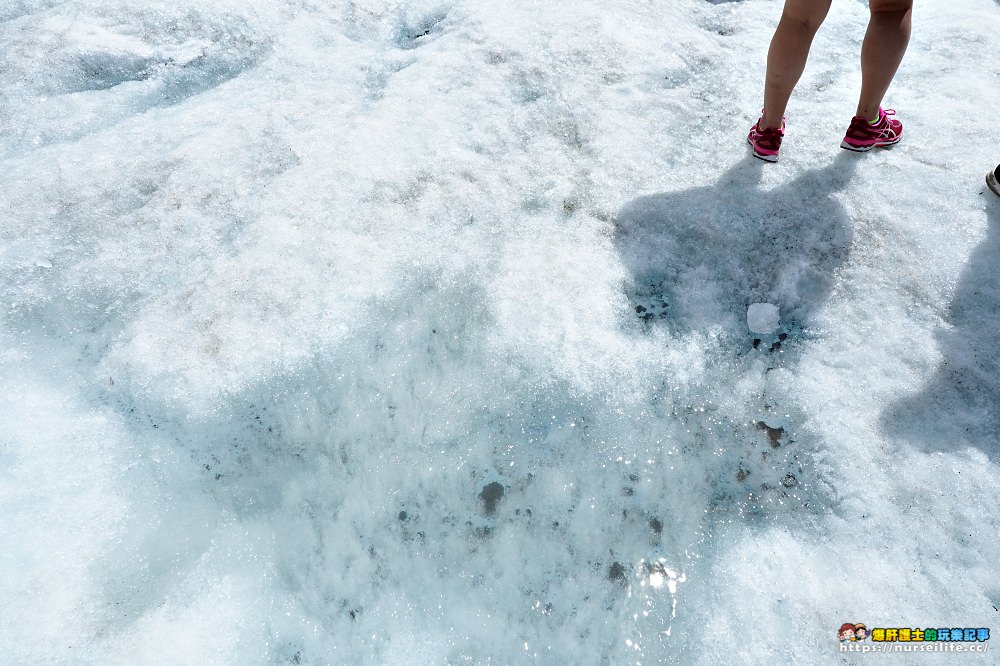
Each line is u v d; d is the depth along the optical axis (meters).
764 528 1.89
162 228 2.65
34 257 2.57
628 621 1.79
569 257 2.48
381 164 2.83
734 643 1.68
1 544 1.84
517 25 3.59
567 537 1.94
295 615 1.84
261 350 2.23
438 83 3.25
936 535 1.77
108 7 3.73
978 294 2.26
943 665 1.54
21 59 3.44
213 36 3.61
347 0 3.84
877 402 2.05
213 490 2.02
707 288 2.41
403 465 2.09
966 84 2.99
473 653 1.79
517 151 2.90
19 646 1.68
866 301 2.30
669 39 3.44
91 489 1.98
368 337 2.28
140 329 2.32
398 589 1.89
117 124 3.19
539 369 2.18
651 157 2.84
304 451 2.11
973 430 1.96
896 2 2.26
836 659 1.60
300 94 3.27
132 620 1.76
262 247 2.54
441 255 2.49
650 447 2.06
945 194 2.55
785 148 2.80
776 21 3.57
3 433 2.08
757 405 2.12
